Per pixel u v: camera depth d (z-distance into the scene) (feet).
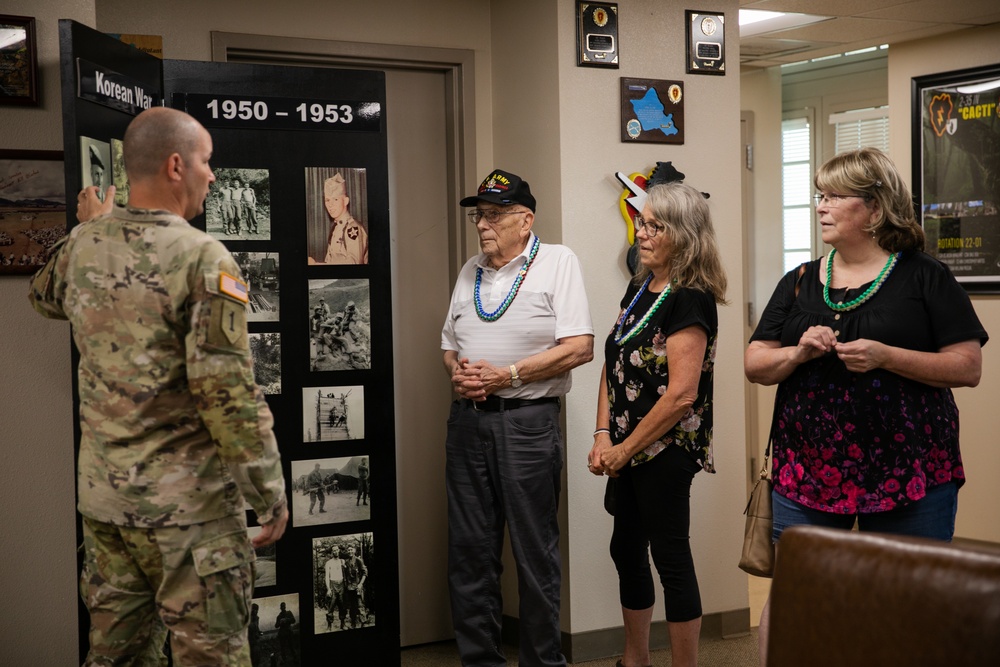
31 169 9.24
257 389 6.75
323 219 10.02
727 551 12.54
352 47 12.03
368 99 10.15
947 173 15.89
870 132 18.21
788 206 19.74
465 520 10.30
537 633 10.05
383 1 12.20
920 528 7.50
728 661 11.63
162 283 6.62
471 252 12.73
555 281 10.28
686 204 9.25
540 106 11.85
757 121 18.51
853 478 7.65
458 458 10.34
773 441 8.30
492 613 10.38
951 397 7.81
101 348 6.75
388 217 10.27
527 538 10.02
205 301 6.52
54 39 9.33
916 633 4.06
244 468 6.67
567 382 10.36
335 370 10.11
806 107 19.34
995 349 15.56
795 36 15.69
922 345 7.64
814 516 7.88
